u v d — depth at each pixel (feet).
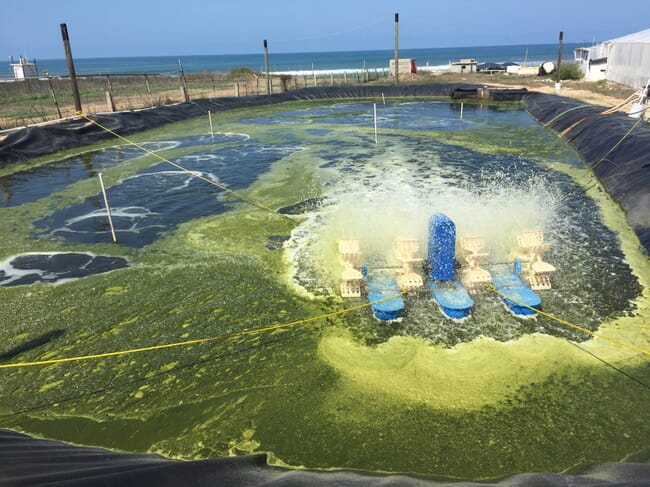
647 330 18.12
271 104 98.22
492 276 21.08
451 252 20.03
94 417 15.05
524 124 68.08
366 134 63.10
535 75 133.08
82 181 43.19
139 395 15.93
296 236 28.76
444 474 12.30
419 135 61.21
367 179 40.78
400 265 22.76
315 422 14.39
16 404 15.71
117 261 26.20
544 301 20.31
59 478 9.61
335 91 107.76
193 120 80.12
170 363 17.49
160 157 51.85
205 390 16.03
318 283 22.86
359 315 19.95
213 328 19.53
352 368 16.69
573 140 51.29
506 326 18.62
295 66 378.12
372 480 11.15
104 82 132.46
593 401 14.66
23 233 30.78
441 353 17.20
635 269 23.00
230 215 33.04
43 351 18.39
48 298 22.34
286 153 52.70
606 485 9.61
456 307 18.78
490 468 12.44
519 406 14.60
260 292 22.25
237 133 66.69
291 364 17.11
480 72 155.63
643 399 14.67
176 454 13.50
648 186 29.60
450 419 14.19
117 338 19.10
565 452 12.84
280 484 10.44
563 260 24.06
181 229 30.73
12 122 67.67
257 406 15.20
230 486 10.43
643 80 80.74
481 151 50.72
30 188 41.27
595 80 110.73
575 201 33.22
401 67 151.43
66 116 73.31
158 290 22.80
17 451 11.79
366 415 14.53
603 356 16.71
